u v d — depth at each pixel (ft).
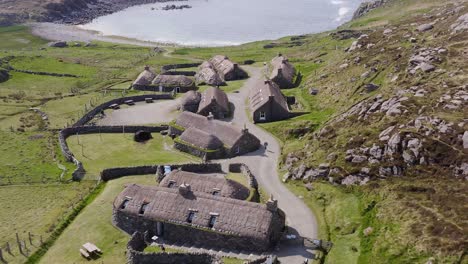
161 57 621.31
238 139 307.78
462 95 261.44
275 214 211.61
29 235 229.04
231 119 372.38
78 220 239.09
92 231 228.43
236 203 216.54
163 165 284.61
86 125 371.76
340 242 209.36
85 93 467.93
